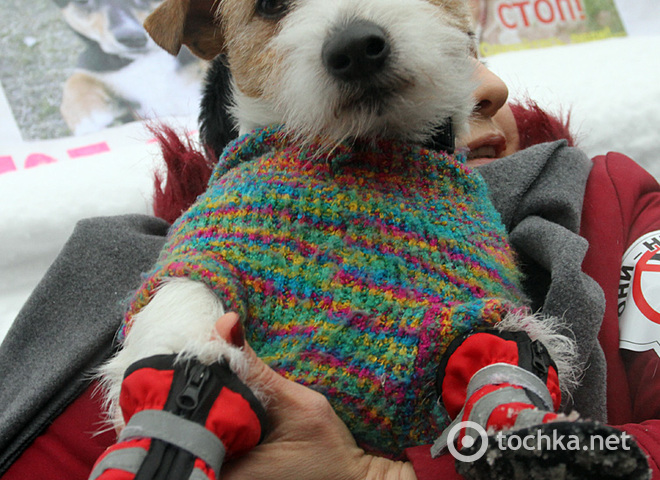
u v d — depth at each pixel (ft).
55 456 3.07
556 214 3.62
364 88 2.71
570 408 2.97
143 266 3.62
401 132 2.96
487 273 2.69
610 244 3.64
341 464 2.45
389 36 2.71
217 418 1.97
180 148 4.66
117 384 2.45
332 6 2.82
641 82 6.98
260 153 3.04
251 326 2.48
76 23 7.02
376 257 2.54
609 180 4.00
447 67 2.91
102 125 6.79
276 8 3.12
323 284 2.48
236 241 2.55
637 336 3.34
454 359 2.30
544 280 3.48
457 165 2.96
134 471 1.83
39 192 5.76
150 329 2.32
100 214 5.69
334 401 2.49
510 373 2.11
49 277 3.59
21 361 3.43
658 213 3.86
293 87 2.84
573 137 5.28
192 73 6.96
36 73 6.89
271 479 2.38
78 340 3.30
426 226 2.66
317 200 2.60
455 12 3.34
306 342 2.43
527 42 8.02
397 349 2.42
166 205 4.60
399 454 2.65
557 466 1.67
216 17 3.57
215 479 1.90
